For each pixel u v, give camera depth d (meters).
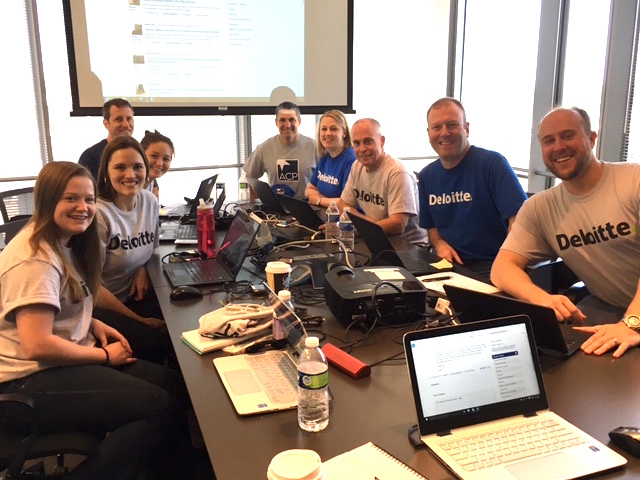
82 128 4.48
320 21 4.77
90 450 1.52
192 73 4.54
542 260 2.21
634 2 3.54
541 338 1.47
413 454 1.07
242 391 1.32
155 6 4.35
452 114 2.63
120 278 2.45
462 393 1.13
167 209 3.79
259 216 3.40
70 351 1.70
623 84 3.66
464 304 1.61
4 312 1.62
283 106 4.16
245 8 4.57
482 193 2.71
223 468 1.04
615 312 1.96
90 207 1.78
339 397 1.30
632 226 1.96
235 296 1.99
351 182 3.46
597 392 1.28
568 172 1.98
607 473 0.99
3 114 4.17
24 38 4.16
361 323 1.68
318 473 0.91
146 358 2.38
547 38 4.21
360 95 5.35
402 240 2.91
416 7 5.40
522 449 1.05
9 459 1.46
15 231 2.50
